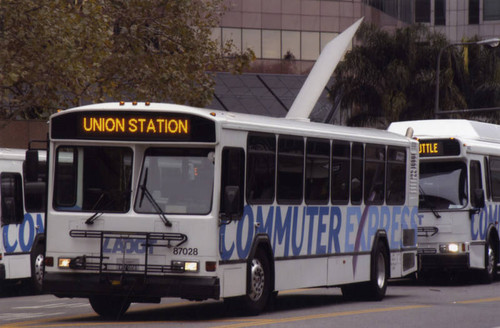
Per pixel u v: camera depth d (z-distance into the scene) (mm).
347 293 21922
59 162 16953
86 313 18562
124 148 16688
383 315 17781
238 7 80688
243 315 17469
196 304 20453
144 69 38344
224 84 73750
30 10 32156
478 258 27469
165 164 16531
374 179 21891
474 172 27469
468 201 26922
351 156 20844
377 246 21828
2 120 37125
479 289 25766
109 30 37500
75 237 16656
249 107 72812
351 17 84375
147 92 38344
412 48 63625
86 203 16750
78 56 33000
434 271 31422
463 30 114188
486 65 64125
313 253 19344
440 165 27219
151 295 16281
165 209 16406
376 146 21969
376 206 21922
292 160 18625
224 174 16516
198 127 16375
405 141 23453
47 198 16922
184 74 38875
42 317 17953
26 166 16953
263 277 17656
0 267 23766
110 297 17516
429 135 27641
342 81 64562
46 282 16688
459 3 114375
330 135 19984
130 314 18078
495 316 17766
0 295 25547
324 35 83312
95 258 16562
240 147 16938
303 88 38688
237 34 80688
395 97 62938
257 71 81188
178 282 16188
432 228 26984
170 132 16453
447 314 18109
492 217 28484
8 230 24125
